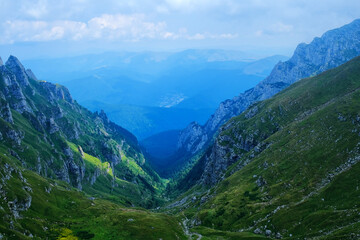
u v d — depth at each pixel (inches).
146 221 7052.2
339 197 5408.5
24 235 4564.5
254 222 6397.6
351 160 6259.8
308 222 5226.4
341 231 4291.3
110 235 6038.4
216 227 7071.9
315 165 7017.7
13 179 6333.7
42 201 6643.7
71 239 5413.4
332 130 7795.3
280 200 6555.1
